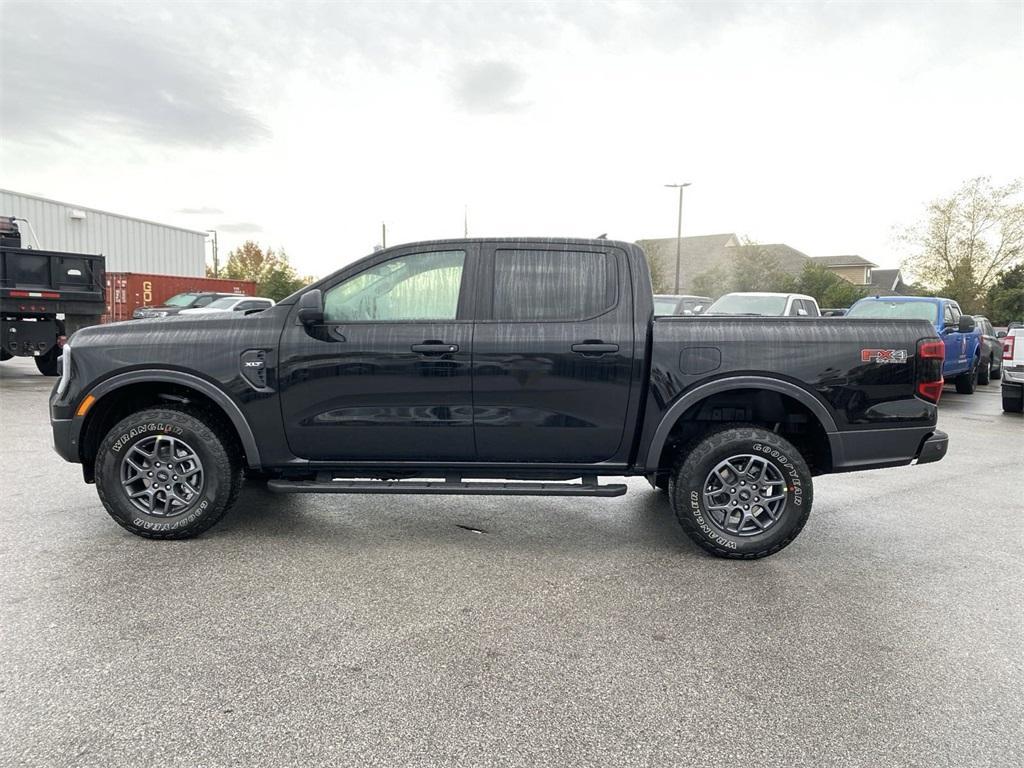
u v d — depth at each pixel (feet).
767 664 9.27
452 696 8.36
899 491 19.24
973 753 7.41
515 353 13.11
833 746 7.50
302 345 13.29
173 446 13.48
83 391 13.47
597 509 16.88
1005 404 37.45
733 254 134.00
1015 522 16.20
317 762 7.08
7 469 19.22
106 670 8.77
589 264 13.56
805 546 14.32
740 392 13.88
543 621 10.48
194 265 106.42
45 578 11.75
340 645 9.58
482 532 14.88
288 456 13.70
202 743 7.34
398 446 13.56
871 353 13.15
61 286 38.78
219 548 13.46
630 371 13.12
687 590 11.80
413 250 13.62
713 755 7.32
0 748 7.18
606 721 7.90
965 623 10.63
